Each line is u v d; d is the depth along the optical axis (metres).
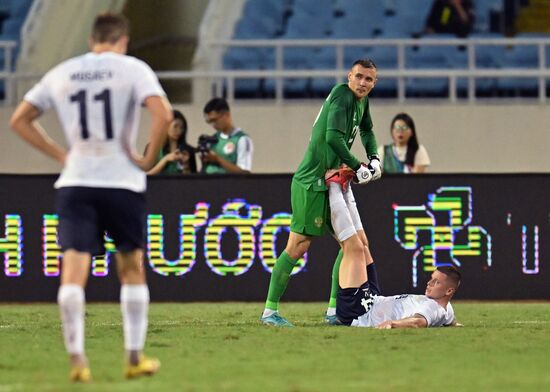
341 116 31.80
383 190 41.69
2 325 33.59
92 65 21.31
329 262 41.91
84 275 21.05
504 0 64.94
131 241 21.22
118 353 26.02
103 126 21.05
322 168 32.31
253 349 26.64
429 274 41.81
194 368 23.28
